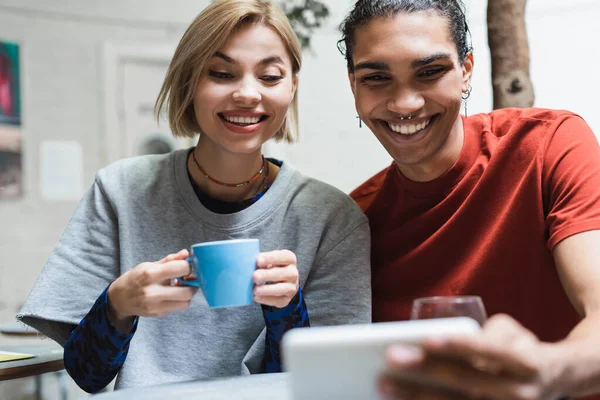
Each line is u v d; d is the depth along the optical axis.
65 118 4.64
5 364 1.42
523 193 1.41
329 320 1.48
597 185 1.26
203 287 1.08
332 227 1.54
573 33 4.48
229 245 1.06
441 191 1.52
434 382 0.65
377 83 1.43
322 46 4.77
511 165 1.46
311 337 0.65
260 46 1.43
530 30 4.59
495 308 1.44
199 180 1.57
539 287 1.42
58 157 4.60
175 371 1.44
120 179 1.56
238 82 1.43
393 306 1.55
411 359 0.64
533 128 1.46
